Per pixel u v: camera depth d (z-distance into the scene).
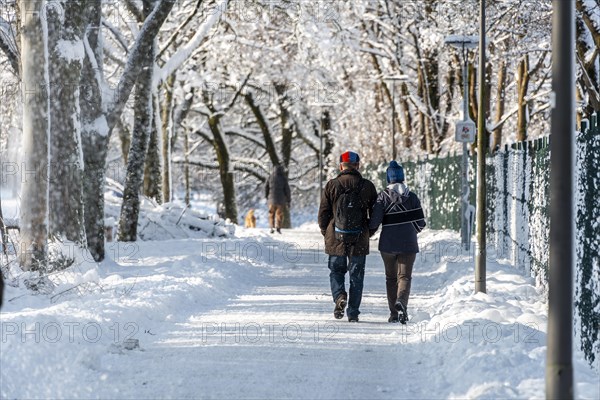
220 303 31.70
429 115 88.44
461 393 17.95
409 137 103.94
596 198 20.88
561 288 13.92
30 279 29.50
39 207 31.20
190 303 30.81
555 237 13.98
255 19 76.00
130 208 52.50
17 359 19.00
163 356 21.78
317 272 43.41
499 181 46.88
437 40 79.12
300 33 85.44
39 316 23.17
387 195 27.78
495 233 48.50
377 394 18.38
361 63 103.56
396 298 27.98
